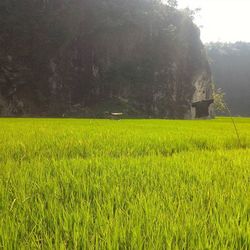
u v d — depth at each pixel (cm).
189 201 396
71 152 827
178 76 12481
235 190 450
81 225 314
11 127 1691
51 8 11788
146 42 12481
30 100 10669
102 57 11912
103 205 359
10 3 11369
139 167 591
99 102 11469
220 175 558
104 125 2133
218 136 1305
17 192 411
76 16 11875
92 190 434
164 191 432
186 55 12812
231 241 285
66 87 11231
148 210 342
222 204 380
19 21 11262
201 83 12888
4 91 10438
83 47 11731
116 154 824
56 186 434
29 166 589
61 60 11369
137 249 266
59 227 309
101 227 293
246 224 317
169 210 356
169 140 1076
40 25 11481
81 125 2031
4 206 367
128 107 11438
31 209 363
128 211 357
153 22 12688
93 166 596
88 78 11594
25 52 11050
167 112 11938
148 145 955
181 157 754
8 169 556
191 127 2161
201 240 282
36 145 874
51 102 10906
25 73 10825
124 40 12212
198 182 509
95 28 11950
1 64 10606
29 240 271
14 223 312
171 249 269
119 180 495
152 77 12150
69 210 356
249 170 605
